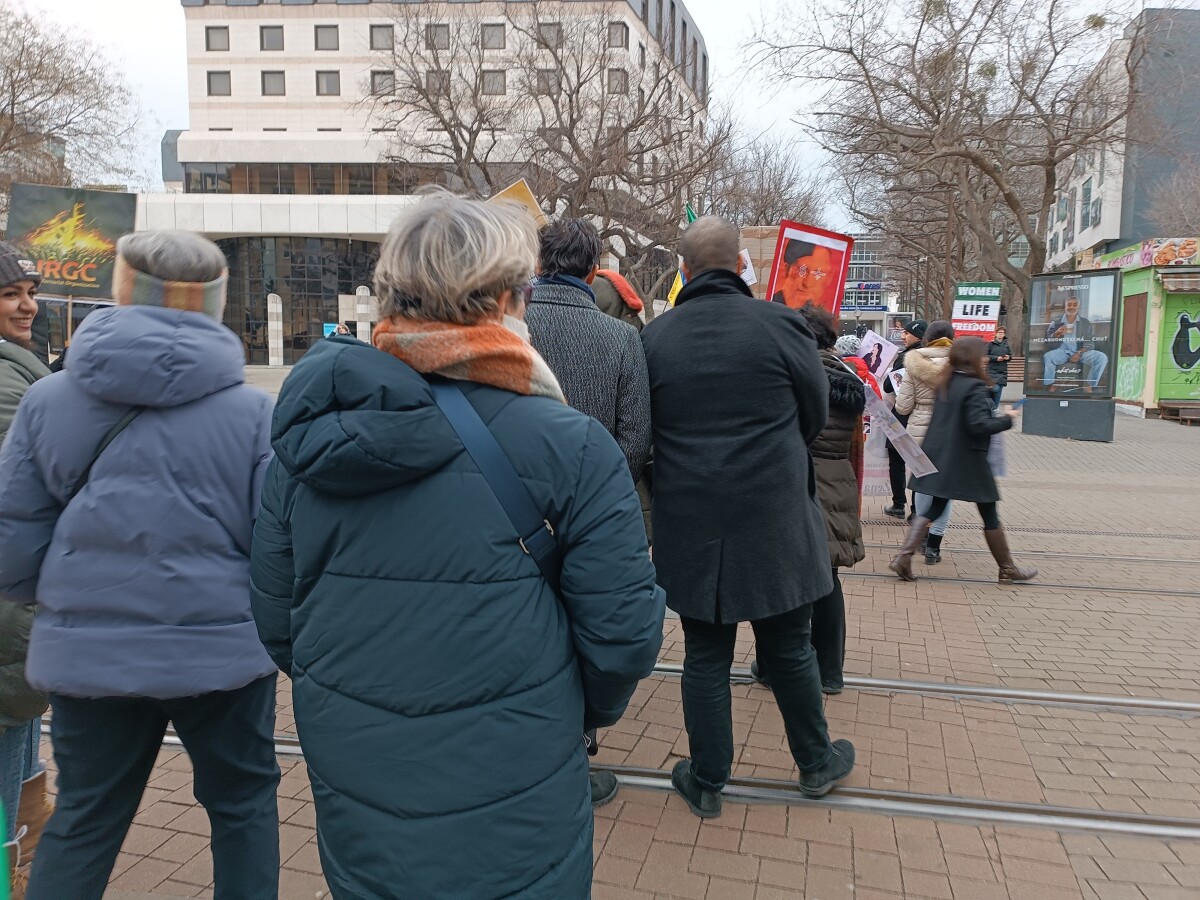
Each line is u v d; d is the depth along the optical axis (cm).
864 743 373
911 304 7012
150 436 206
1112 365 1508
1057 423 1578
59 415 205
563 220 306
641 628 156
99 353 198
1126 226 4822
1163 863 289
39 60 2677
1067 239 6178
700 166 2678
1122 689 428
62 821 216
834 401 392
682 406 298
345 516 153
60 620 206
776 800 328
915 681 437
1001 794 331
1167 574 643
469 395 154
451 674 149
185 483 207
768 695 425
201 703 219
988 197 3123
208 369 207
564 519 154
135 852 295
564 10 2969
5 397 234
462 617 149
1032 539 766
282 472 167
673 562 298
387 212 4881
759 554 290
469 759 150
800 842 302
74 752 215
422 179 3078
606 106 2792
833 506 405
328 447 145
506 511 151
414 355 151
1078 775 345
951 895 273
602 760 360
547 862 154
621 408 293
